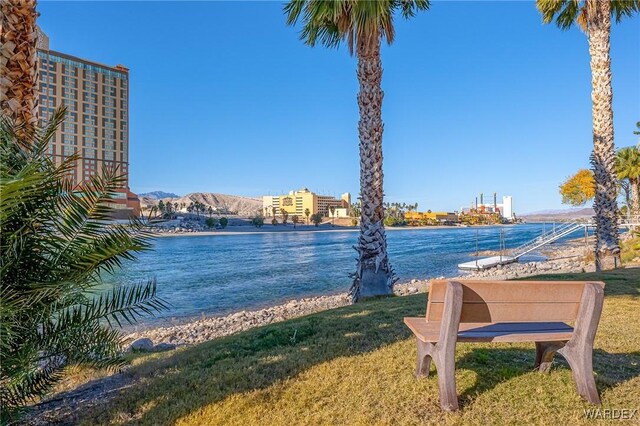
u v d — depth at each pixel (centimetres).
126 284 330
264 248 5491
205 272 2709
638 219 2602
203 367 423
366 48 859
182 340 947
